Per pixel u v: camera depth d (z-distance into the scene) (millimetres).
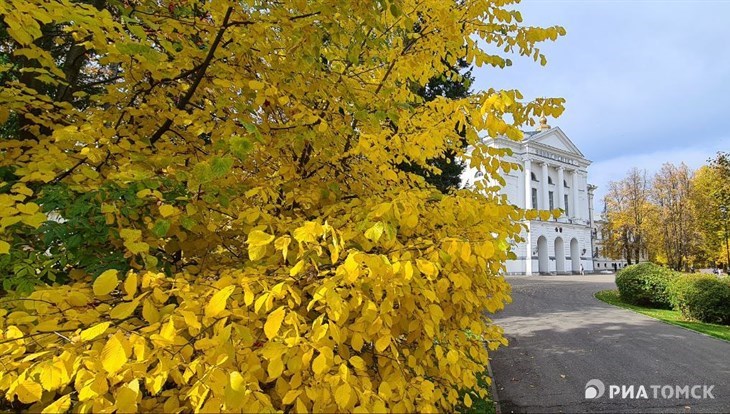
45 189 1820
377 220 1830
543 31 2729
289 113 2576
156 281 1392
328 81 2543
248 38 2273
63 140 2057
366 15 2404
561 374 5652
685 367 5973
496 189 2467
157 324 1194
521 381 5375
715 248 27750
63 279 1939
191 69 2424
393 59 3168
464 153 2398
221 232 2172
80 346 1264
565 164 44438
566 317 10594
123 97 2537
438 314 1602
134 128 2547
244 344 1211
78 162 2121
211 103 2656
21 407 1404
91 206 1687
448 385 1881
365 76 3430
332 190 2580
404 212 1723
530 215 2160
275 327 1179
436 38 3033
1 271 1702
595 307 12711
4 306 1561
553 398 4781
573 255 44188
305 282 1649
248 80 2322
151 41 2535
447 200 2023
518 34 2814
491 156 2059
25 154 2174
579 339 7875
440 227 2131
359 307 1566
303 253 1527
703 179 29469
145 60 2035
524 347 7207
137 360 1158
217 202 1958
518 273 37938
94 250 1875
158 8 2688
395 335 1748
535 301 14289
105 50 2199
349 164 2822
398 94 3227
